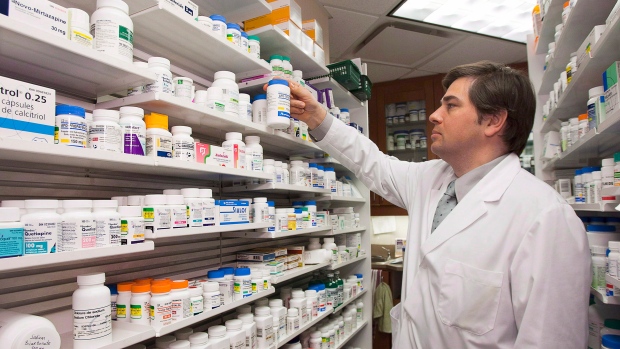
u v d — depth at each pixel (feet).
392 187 5.37
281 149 7.24
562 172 8.21
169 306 3.57
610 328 4.59
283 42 6.00
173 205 3.72
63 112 2.86
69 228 2.75
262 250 6.06
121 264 4.43
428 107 14.07
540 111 9.16
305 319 6.28
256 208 5.19
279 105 4.96
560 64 6.88
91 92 4.01
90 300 2.86
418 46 11.68
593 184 4.88
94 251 2.85
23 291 3.48
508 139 4.00
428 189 4.71
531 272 3.32
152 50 4.74
